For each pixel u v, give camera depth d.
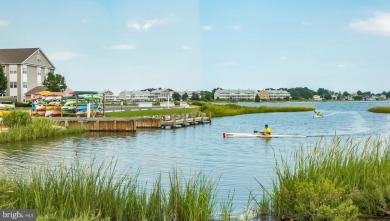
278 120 68.12
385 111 100.75
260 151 27.91
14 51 85.69
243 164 21.52
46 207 8.59
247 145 31.92
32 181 10.02
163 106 97.44
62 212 8.20
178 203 9.83
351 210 9.09
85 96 49.59
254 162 22.22
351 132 44.50
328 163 11.51
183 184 14.50
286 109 105.50
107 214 9.64
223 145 31.84
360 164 11.80
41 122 38.06
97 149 28.64
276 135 39.00
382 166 11.88
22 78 83.06
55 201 9.30
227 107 93.69
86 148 29.02
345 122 63.22
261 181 16.14
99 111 53.12
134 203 9.94
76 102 50.31
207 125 55.62
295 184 10.01
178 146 31.09
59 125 43.66
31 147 29.05
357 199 10.20
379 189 10.12
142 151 27.84
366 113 97.75
